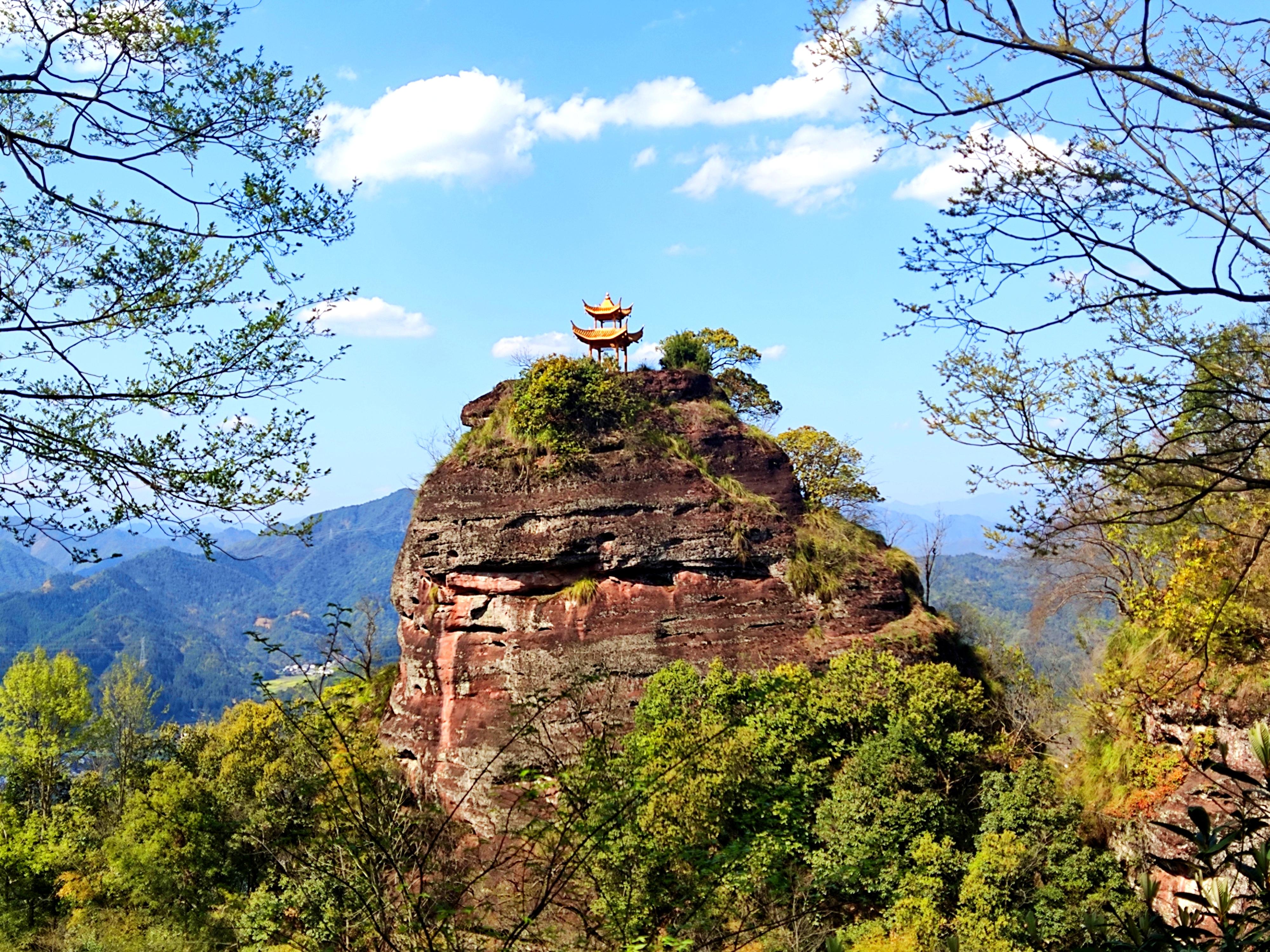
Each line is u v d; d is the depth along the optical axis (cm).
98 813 4684
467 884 1098
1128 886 2355
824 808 2623
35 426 901
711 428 4128
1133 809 2494
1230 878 979
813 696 3008
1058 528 1041
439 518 3941
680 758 1622
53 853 4175
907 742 2738
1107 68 821
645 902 1280
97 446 930
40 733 5081
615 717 3312
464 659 3784
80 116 923
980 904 2305
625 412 3991
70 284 942
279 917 1449
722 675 3156
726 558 3753
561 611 3738
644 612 3700
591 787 1198
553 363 3997
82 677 5328
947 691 2941
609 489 3831
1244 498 1811
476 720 3681
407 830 1107
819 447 5012
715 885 1338
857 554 3903
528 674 3669
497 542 3825
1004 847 2359
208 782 3825
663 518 3794
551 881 1114
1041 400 998
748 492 3991
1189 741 2403
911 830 2545
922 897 2366
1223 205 903
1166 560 3027
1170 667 2577
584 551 3769
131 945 3397
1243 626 2183
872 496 4975
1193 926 504
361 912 1064
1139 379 964
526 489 3872
